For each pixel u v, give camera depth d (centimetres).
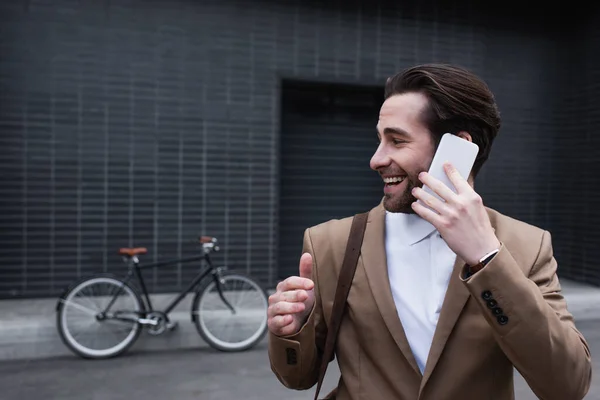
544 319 85
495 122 104
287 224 685
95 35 576
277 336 104
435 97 98
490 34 709
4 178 561
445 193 86
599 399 384
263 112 631
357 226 112
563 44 736
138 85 591
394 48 673
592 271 700
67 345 454
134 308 472
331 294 111
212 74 613
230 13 614
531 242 102
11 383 403
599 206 689
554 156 745
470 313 98
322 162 695
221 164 620
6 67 555
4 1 551
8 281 568
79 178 580
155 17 592
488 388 97
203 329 479
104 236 590
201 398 380
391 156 101
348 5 654
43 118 567
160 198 604
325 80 650
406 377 101
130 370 435
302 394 390
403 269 106
